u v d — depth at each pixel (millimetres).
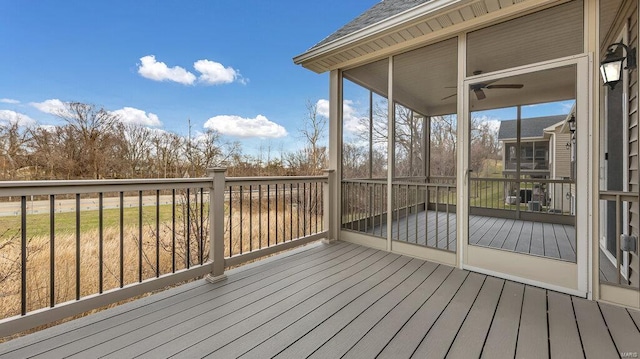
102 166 13164
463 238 2871
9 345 1558
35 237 5625
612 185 2340
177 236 5480
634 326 1802
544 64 2430
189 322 1840
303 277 2633
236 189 9641
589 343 1620
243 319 1884
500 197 3672
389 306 2074
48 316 1673
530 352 1540
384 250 3494
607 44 2293
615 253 2436
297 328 1780
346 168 3961
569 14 2389
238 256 2730
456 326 1804
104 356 1489
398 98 3764
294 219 7891
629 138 2291
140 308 2016
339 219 3959
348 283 2498
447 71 3641
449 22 2748
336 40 3342
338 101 3949
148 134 13125
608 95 2342
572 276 2279
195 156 12680
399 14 2771
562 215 3480
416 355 1517
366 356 1510
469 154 2877
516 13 2504
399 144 3801
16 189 1549
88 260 5035
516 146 3459
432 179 4496
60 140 13062
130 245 5668
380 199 3617
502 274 2625
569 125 2875
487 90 3066
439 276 2674
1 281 4066
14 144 12227
